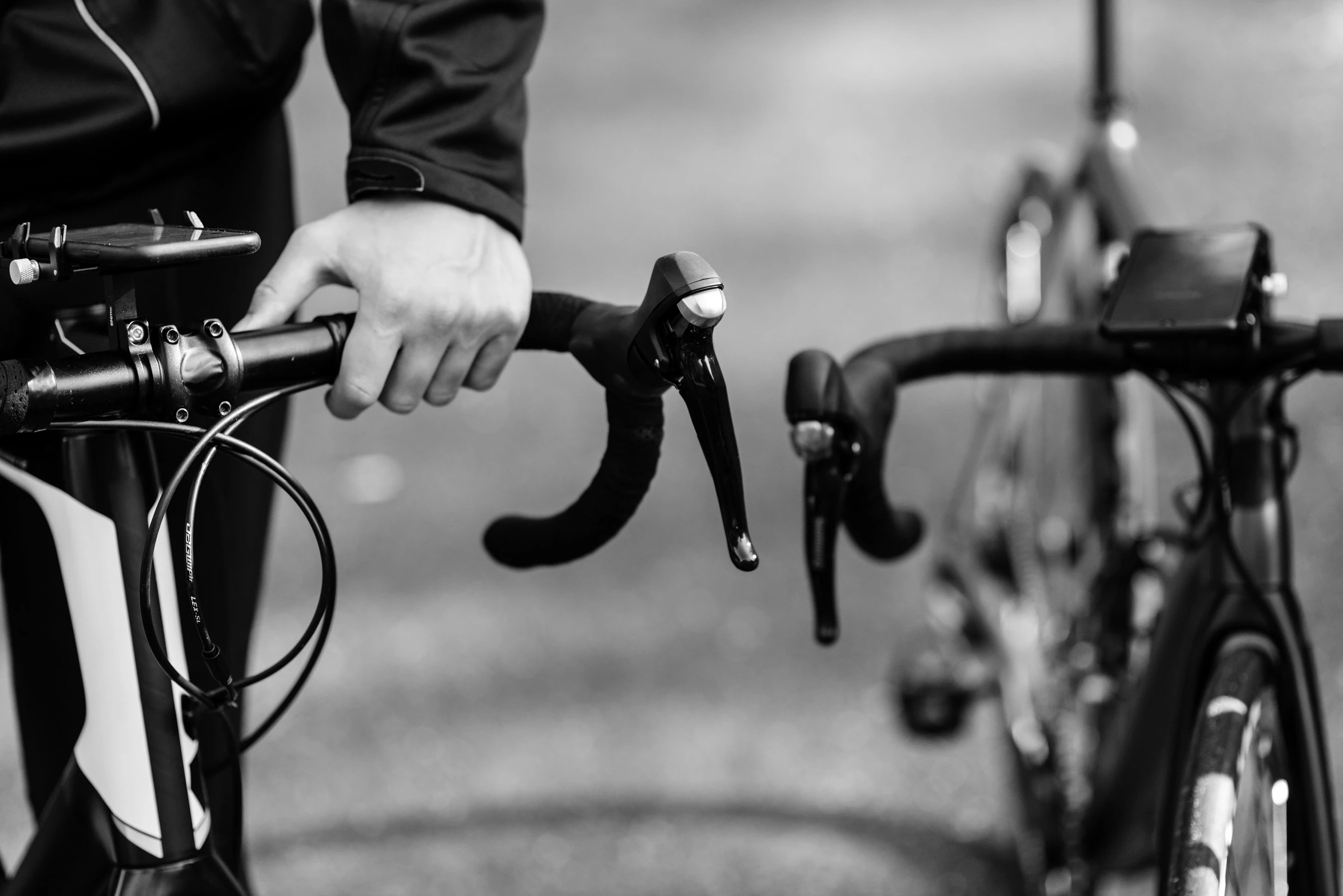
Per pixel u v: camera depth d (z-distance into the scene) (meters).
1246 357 1.40
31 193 1.45
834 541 1.35
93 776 1.25
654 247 7.18
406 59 1.34
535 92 11.55
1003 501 2.69
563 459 5.04
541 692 3.51
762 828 2.91
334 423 5.45
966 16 13.03
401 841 2.94
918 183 7.94
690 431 5.05
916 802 2.97
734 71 11.75
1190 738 1.50
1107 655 2.21
